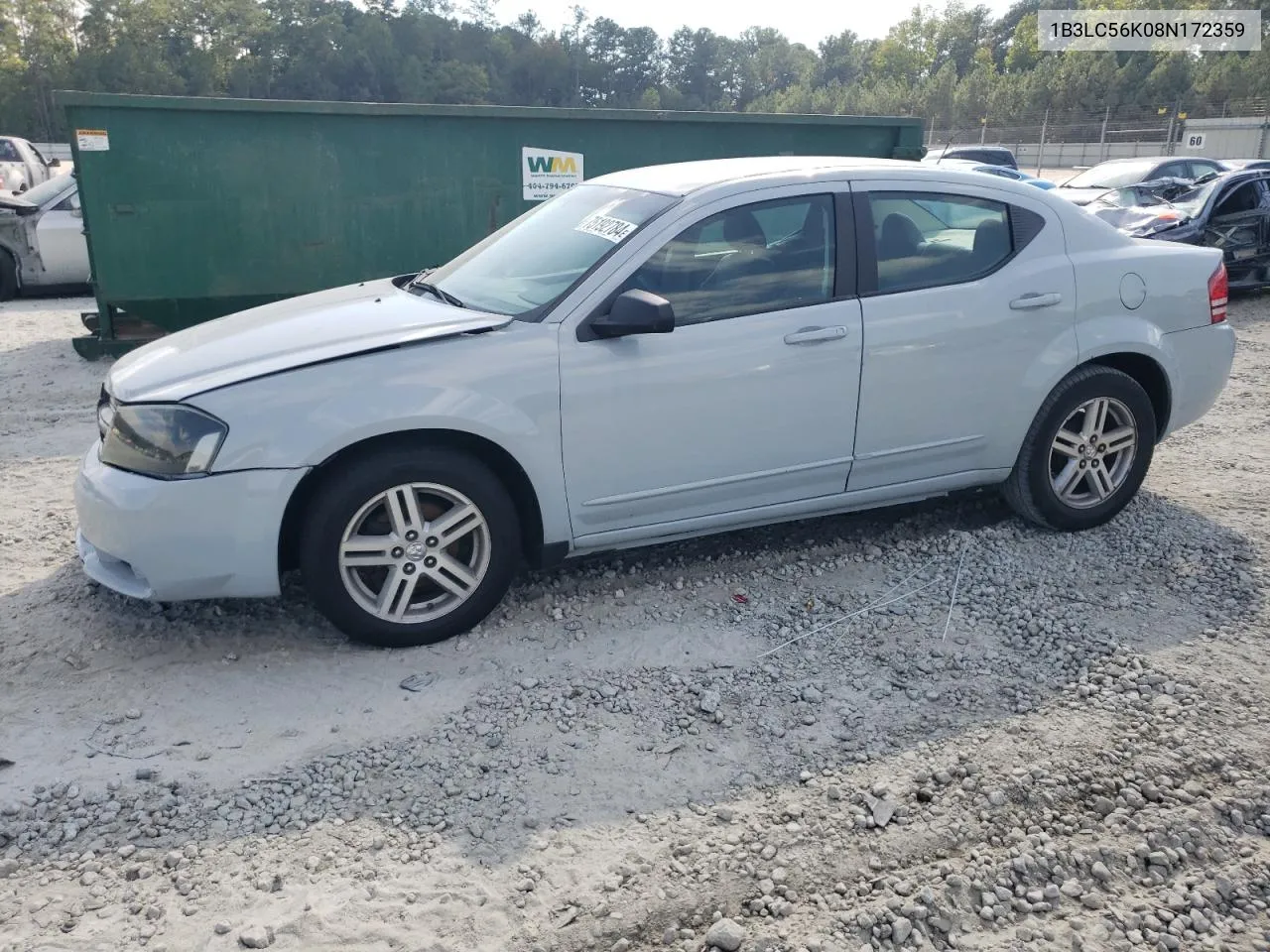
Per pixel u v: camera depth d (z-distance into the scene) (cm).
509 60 13062
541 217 488
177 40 9256
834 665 388
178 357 399
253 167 926
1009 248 471
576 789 316
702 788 317
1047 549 482
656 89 14575
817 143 1053
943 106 8569
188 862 285
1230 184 1277
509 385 387
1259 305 1248
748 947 256
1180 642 400
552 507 403
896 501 475
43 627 412
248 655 394
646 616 426
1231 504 544
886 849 290
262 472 362
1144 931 264
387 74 11212
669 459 417
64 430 718
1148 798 311
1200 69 7412
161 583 368
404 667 386
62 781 318
